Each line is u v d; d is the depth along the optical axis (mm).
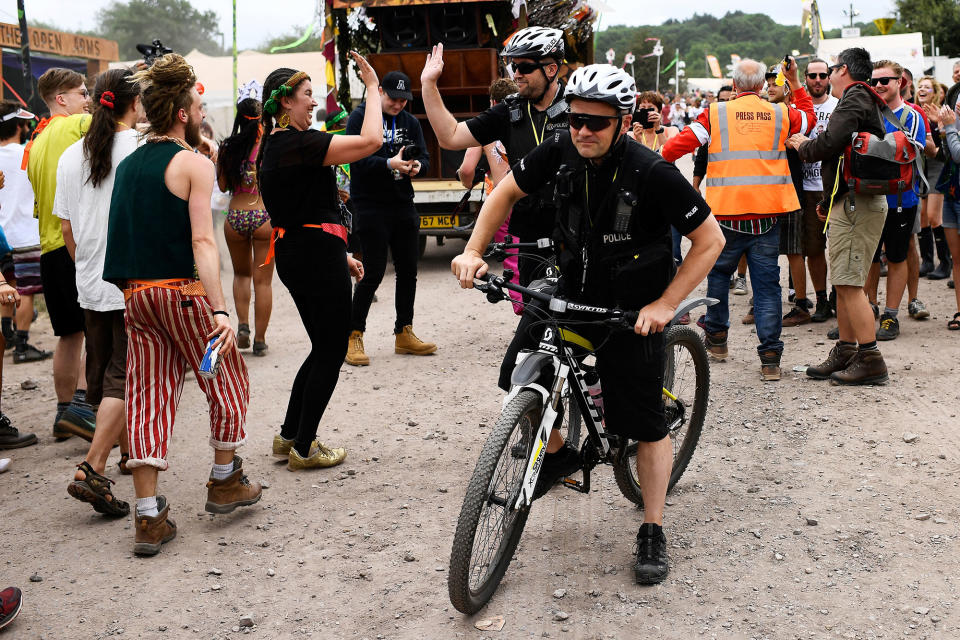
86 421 5039
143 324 3900
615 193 3270
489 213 3520
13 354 7809
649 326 3213
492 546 3480
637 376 3461
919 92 8672
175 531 4148
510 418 3270
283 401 6121
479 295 9602
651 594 3469
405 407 5910
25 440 5516
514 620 3336
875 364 5805
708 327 6566
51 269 5383
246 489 4297
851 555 3688
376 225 6809
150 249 3824
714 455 4844
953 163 6926
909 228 6691
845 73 5559
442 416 5711
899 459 4641
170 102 3920
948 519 3951
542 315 3504
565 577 3635
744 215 5836
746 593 3441
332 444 5277
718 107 5879
